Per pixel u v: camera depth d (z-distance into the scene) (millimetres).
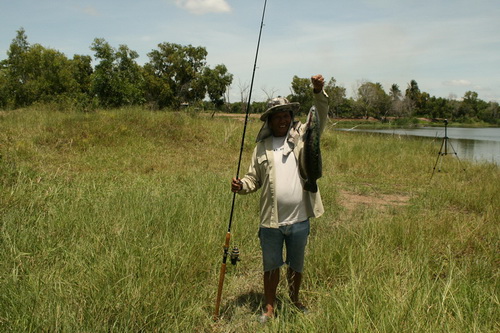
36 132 10977
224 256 3316
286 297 3602
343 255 4238
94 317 2924
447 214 6301
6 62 42781
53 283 3291
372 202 8070
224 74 57844
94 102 19359
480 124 86062
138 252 3982
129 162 9758
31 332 2686
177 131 13602
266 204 3293
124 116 13688
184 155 11602
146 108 17859
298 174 3256
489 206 7000
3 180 6379
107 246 4125
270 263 3328
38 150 9609
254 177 3400
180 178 8547
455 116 95125
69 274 3588
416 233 5102
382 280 3525
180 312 3191
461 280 3701
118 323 2945
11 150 8938
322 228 5691
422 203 7809
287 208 3227
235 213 5723
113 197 5992
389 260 4125
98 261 3742
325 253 4324
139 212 5164
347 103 73812
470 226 5762
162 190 6938
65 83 39688
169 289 3361
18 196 5496
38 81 37969
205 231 4723
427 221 5848
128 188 6902
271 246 3307
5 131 10648
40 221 4730
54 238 4371
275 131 3348
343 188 9430
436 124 80125
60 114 13555
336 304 3074
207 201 6047
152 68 54969
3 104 33906
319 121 3191
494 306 3207
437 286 3473
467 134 42031
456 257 4727
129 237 4379
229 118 19594
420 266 3945
